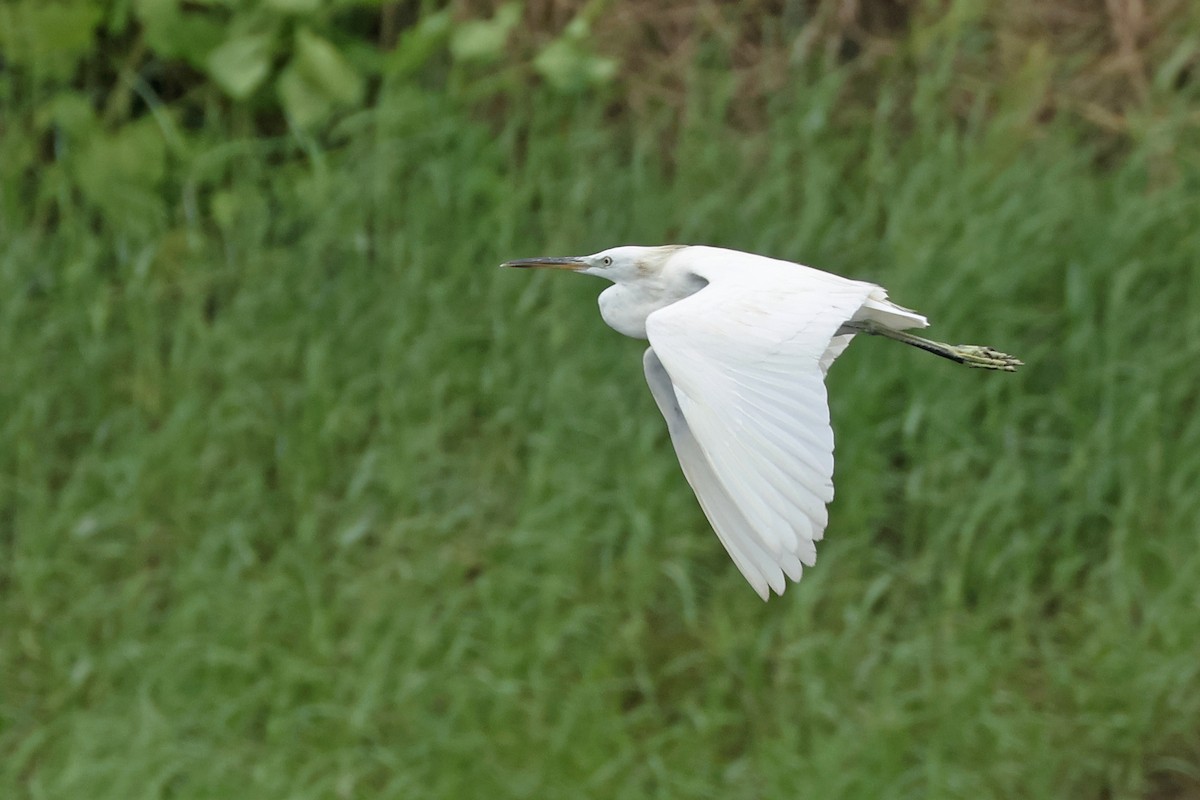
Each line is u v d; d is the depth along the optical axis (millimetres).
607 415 10609
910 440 10422
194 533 10453
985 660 9594
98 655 9953
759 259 6457
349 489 10477
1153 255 11375
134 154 11859
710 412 5461
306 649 9734
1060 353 10992
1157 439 10383
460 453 10820
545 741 9164
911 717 9305
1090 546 10336
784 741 9172
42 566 10258
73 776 8961
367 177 11688
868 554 10117
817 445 5289
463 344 11148
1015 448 10414
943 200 11344
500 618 9633
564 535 9969
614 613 9812
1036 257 11203
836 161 11898
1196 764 9352
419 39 11766
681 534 10164
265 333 11227
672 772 9094
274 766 9000
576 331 11055
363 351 11203
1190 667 9461
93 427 11203
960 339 10766
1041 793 9047
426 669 9578
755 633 9758
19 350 11297
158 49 11820
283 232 11859
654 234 11445
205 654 9664
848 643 9641
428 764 9070
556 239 11367
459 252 11430
